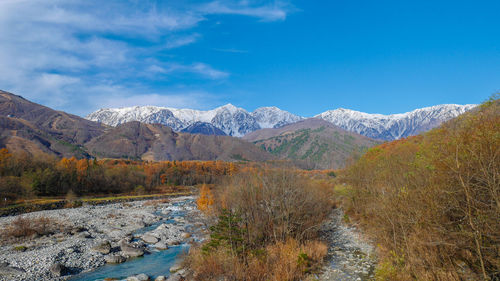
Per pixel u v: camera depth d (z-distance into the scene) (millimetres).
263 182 32688
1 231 39094
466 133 13578
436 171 15180
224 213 26125
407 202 17516
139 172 121875
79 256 29922
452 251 14984
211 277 22125
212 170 133250
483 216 12242
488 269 13516
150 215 59938
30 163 89312
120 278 24953
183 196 102250
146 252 32781
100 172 104000
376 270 20922
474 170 13055
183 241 38000
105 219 53750
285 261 22828
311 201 37562
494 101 13961
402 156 26844
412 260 16641
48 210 64625
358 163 41031
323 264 24125
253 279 20688
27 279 24062
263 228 30016
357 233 34188
